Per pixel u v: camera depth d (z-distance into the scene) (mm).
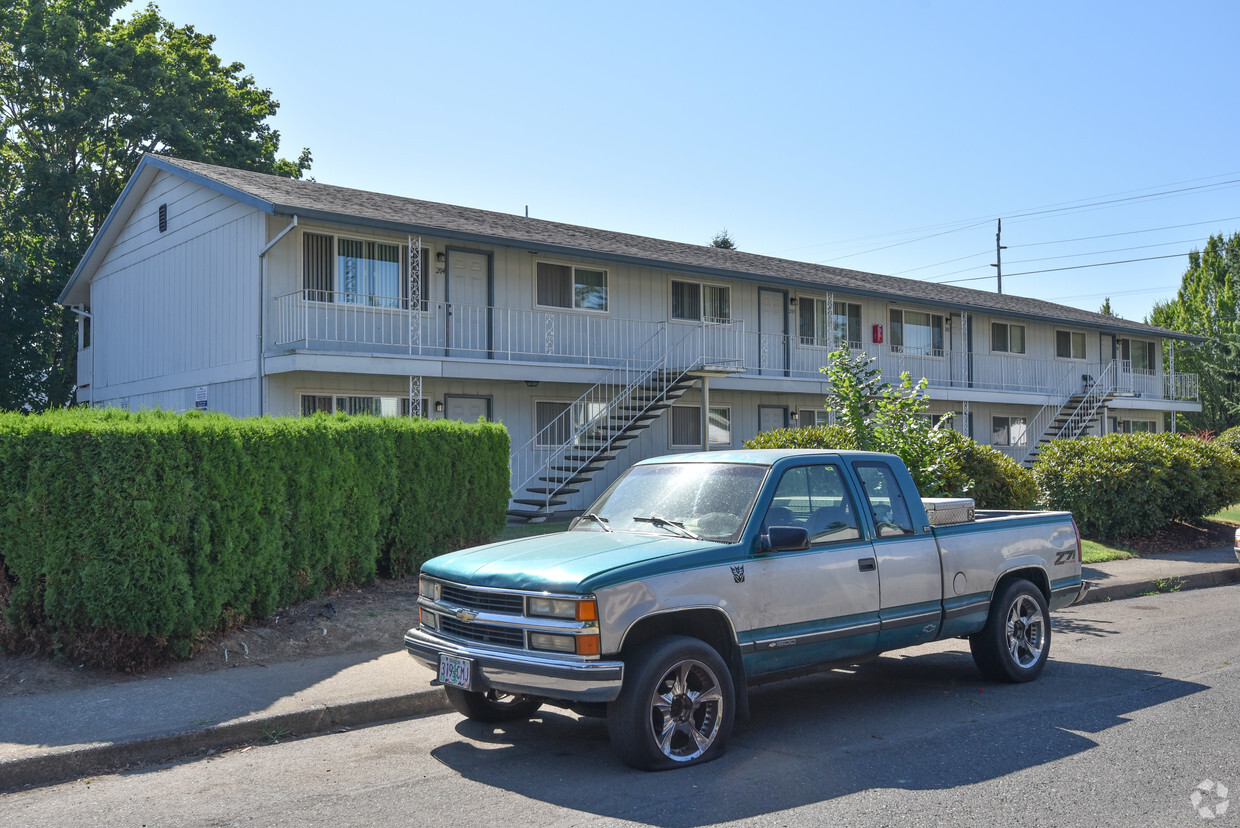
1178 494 17141
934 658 8750
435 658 5785
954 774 5336
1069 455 17328
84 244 28359
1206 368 45094
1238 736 6016
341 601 9367
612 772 5430
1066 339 33469
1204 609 11398
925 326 28703
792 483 6297
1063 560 8109
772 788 5117
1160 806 4793
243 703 6609
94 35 29000
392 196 20266
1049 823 4582
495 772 5477
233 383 17375
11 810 5004
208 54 32031
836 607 6219
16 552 7352
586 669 5117
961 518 7379
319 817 4785
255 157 31266
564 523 17703
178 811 4922
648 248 22562
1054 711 6715
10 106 29344
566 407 20469
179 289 19516
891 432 11531
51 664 7379
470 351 18781
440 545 10828
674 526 6137
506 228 19453
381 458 9922
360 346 17266
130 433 7363
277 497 8547
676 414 22688
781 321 24984
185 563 7637
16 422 7426
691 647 5469
